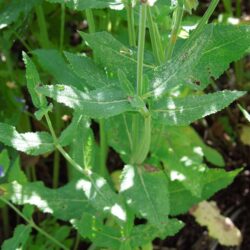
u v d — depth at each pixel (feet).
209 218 1.68
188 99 1.08
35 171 1.95
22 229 1.39
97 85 1.20
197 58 0.99
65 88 0.98
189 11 1.05
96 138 1.95
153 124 1.35
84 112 0.99
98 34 1.18
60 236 1.57
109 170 1.96
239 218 1.90
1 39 1.68
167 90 1.03
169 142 1.50
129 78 1.20
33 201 1.32
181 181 1.45
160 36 1.27
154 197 1.25
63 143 1.21
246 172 2.01
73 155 1.27
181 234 1.84
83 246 1.75
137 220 1.79
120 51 1.18
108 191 1.27
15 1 1.54
